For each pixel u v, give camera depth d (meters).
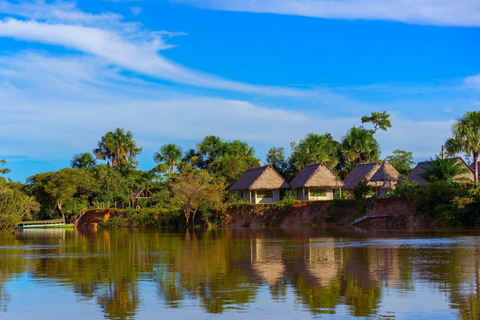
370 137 92.44
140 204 91.50
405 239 38.81
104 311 16.30
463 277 20.97
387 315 15.30
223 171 90.69
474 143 56.97
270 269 24.03
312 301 17.11
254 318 15.20
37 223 88.69
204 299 17.66
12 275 23.58
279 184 75.56
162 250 34.62
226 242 40.66
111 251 34.88
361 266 24.47
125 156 111.31
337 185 73.06
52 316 15.85
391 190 64.75
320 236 44.81
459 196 53.41
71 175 92.88
